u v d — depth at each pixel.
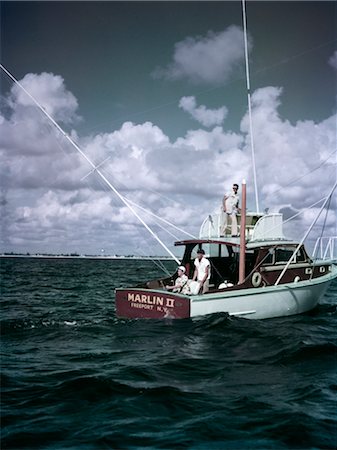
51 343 10.93
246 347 10.36
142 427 5.96
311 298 15.41
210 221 15.45
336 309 17.31
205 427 5.97
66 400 6.90
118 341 11.04
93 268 64.25
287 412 6.46
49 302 19.73
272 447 5.44
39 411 6.47
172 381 7.88
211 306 12.66
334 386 7.68
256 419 6.23
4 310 16.86
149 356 9.61
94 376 7.97
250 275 13.57
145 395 7.10
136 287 14.19
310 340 11.10
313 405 6.77
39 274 44.06
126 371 8.41
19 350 10.20
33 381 7.81
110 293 24.48
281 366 8.90
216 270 14.61
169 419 6.23
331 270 17.30
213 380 7.97
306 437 5.69
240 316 13.29
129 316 13.28
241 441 5.59
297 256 15.39
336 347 10.20
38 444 5.47
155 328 12.16
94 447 5.41
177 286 13.95
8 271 49.00
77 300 20.69
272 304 13.95
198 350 10.12
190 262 15.19
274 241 14.85
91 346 10.59
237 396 7.12
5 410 6.50
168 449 5.38
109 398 6.97
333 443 5.57
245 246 13.57
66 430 5.86
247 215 15.23
